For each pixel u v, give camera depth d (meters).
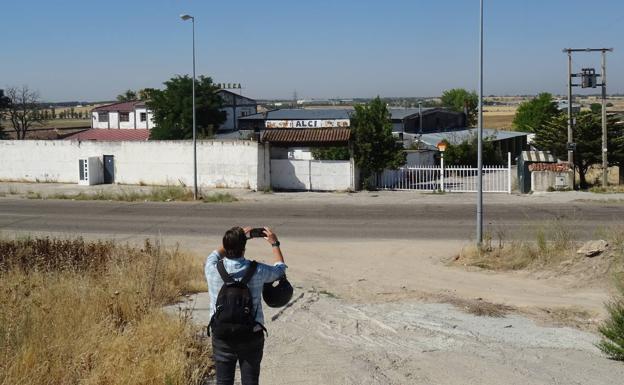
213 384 7.08
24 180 42.62
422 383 7.31
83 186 39.66
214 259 5.64
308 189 36.84
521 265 16.33
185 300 12.12
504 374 7.64
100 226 25.11
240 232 5.62
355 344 9.10
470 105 95.25
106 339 7.85
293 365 8.00
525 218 24.92
